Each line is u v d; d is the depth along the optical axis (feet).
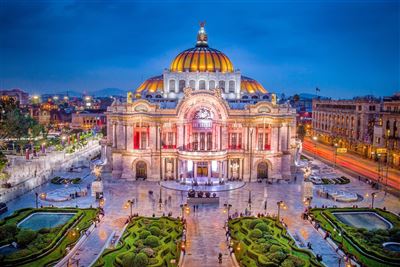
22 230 207.41
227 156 365.40
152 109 366.63
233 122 367.45
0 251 196.13
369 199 309.83
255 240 207.92
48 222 242.78
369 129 519.60
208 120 367.04
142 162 368.89
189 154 349.00
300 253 192.95
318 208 270.87
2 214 259.60
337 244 208.74
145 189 333.83
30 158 486.38
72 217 245.65
